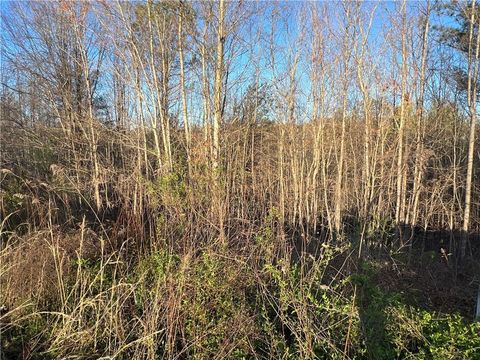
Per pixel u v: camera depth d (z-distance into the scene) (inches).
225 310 173.0
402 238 462.3
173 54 501.7
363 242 327.6
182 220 205.5
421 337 165.6
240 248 202.4
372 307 183.6
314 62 599.5
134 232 240.8
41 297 184.7
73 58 585.6
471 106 442.3
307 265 212.7
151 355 145.4
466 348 157.9
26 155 512.1
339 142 664.4
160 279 165.0
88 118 552.7
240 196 272.1
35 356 157.2
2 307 165.5
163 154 439.8
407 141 486.3
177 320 156.1
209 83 428.1
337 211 490.6
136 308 172.7
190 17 418.6
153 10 454.6
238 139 534.6
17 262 187.3
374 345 161.3
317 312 166.1
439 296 300.7
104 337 163.8
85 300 172.2
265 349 161.8
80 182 459.8
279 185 563.2
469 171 432.8
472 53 512.7
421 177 510.0
